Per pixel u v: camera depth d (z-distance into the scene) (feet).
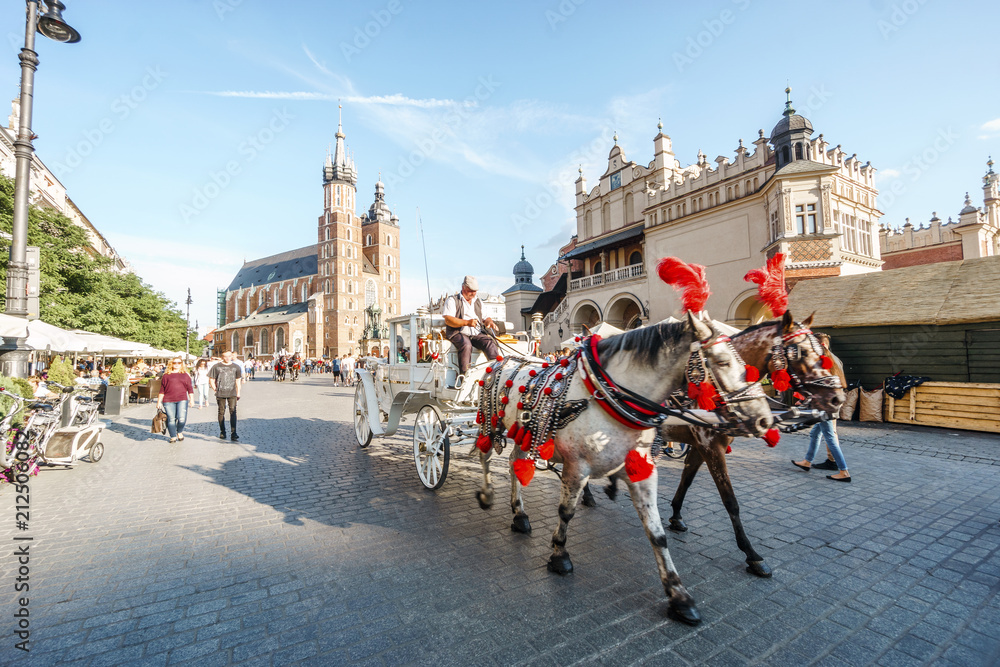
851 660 8.89
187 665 8.71
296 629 9.87
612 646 9.27
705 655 9.02
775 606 10.77
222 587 11.64
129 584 11.78
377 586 11.68
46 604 10.80
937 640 9.51
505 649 9.16
